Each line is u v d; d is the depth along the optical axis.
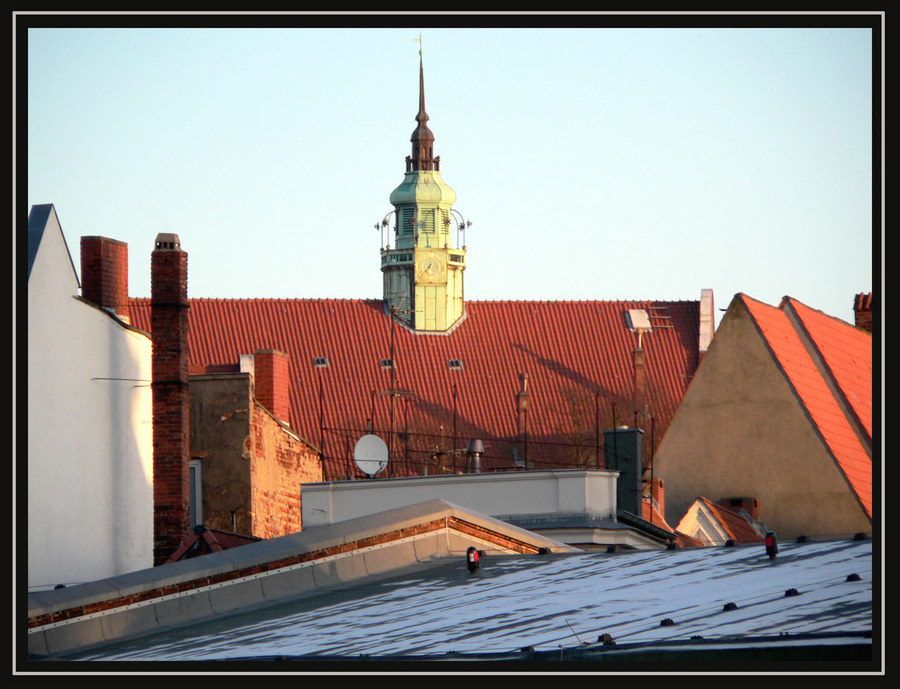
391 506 79.19
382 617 39.91
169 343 79.81
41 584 70.25
